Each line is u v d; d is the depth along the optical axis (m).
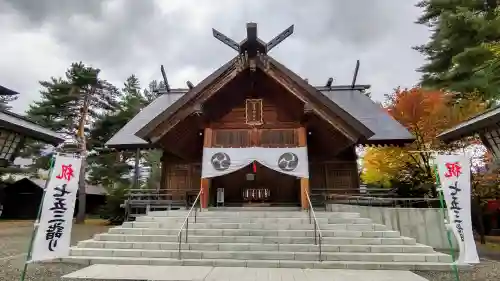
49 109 30.14
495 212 18.27
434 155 7.32
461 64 17.08
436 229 10.99
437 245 10.85
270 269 7.77
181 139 14.53
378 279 6.81
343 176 16.42
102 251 8.76
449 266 7.78
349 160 16.55
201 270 7.60
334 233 9.59
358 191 15.95
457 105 18.17
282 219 10.45
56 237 6.46
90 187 37.56
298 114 13.80
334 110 12.39
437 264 7.86
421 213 11.20
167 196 16.89
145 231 9.91
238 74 12.97
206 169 12.94
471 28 17.84
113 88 32.59
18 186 33.28
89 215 37.00
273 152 13.02
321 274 7.27
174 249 8.98
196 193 16.17
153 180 31.70
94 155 32.75
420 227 11.10
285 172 12.78
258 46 12.89
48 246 6.37
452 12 18.97
